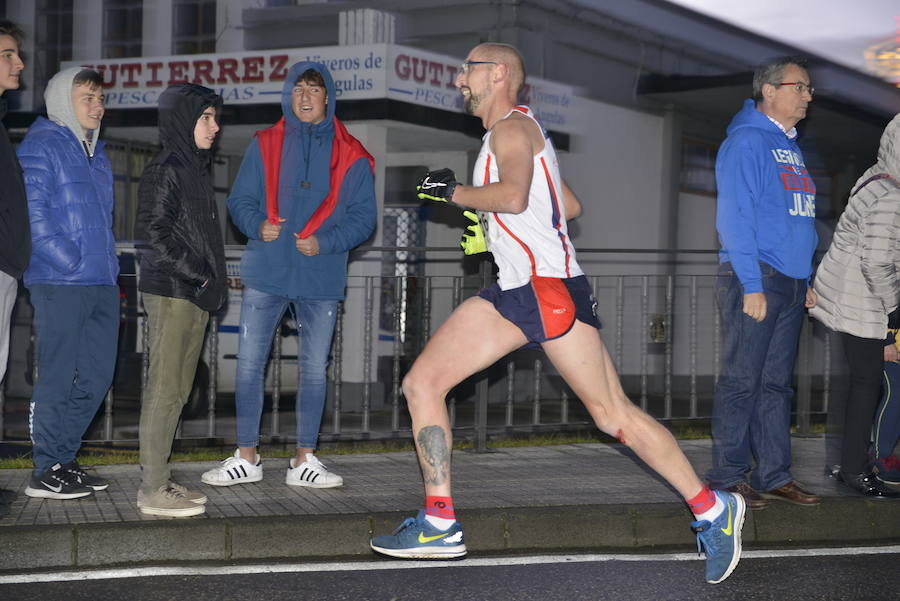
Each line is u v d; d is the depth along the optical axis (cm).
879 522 834
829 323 891
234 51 1805
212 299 777
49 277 802
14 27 764
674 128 2145
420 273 1862
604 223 2003
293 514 768
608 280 1997
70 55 2058
